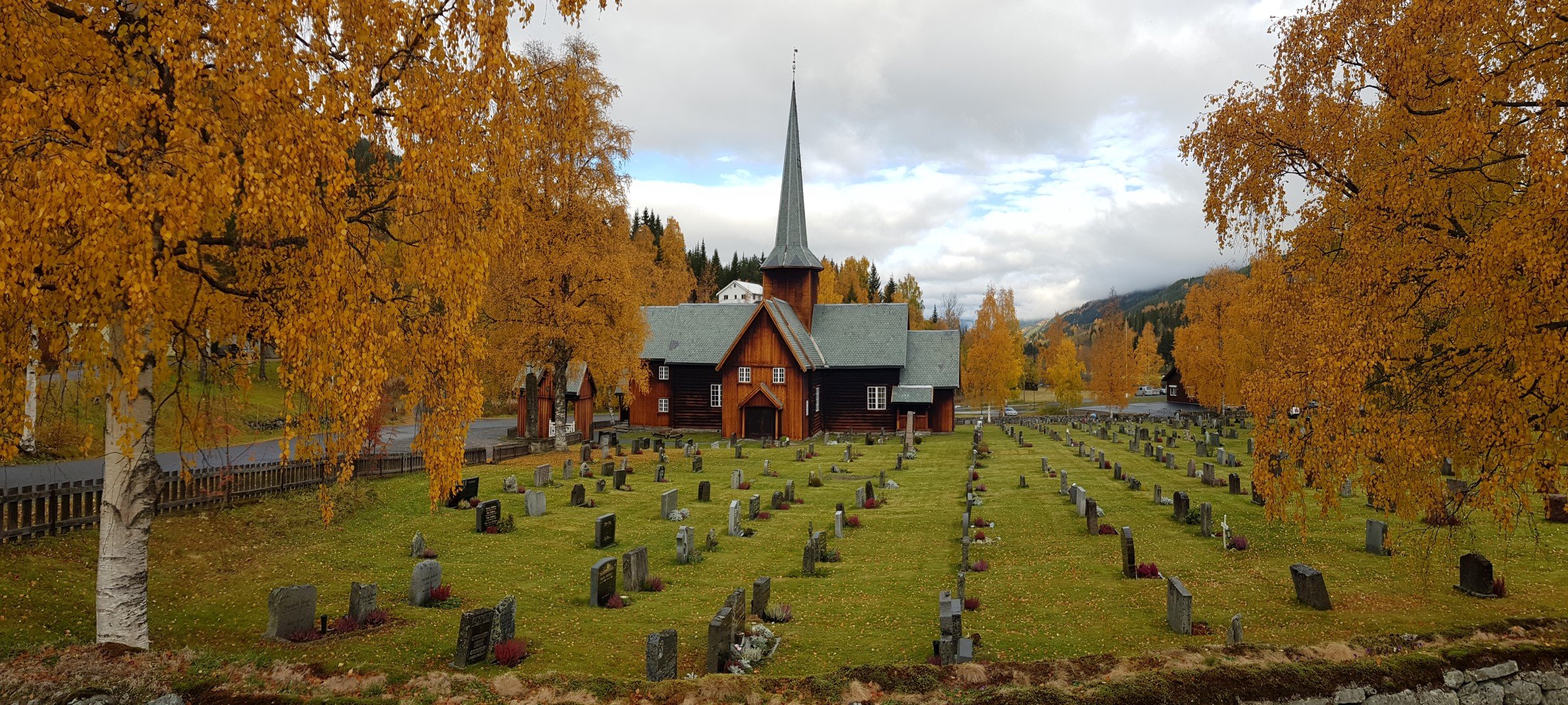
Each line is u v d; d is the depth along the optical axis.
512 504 27.45
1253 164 14.50
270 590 16.84
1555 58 10.38
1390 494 12.40
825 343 61.62
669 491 28.81
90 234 7.60
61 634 13.09
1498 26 10.61
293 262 10.34
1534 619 13.77
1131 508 27.45
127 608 10.63
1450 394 11.46
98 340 8.80
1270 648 12.44
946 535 24.03
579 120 13.25
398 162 11.39
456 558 20.39
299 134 8.66
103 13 9.02
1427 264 11.82
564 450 41.78
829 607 16.61
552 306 35.97
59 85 7.96
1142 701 10.93
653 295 48.00
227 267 11.38
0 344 8.80
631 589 17.75
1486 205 11.96
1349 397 11.80
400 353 11.57
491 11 10.53
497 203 11.16
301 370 9.86
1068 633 14.58
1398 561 19.52
